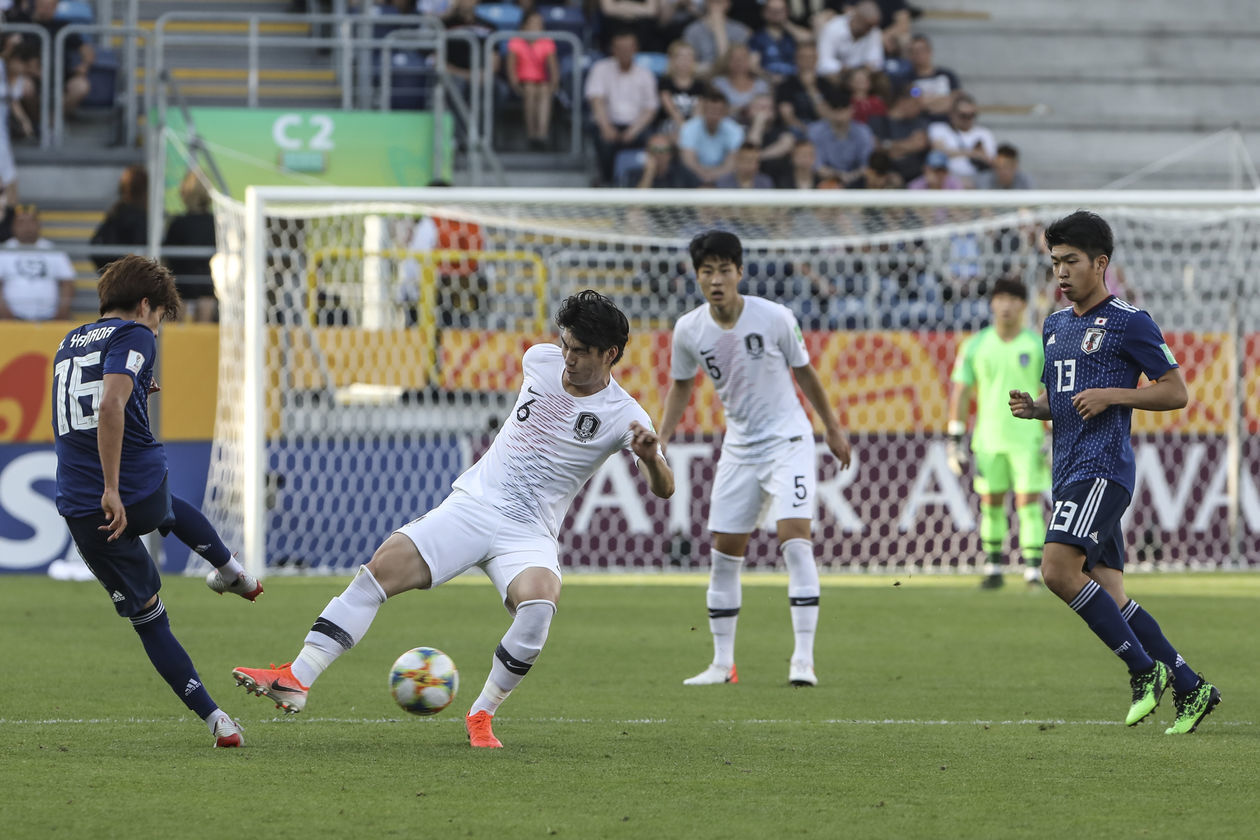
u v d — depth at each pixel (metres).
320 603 37.50
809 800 15.59
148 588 17.84
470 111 64.12
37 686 23.97
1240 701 23.48
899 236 49.31
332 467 47.56
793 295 54.34
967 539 49.06
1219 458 49.34
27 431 45.72
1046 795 15.92
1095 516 19.62
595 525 47.97
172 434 46.81
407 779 16.45
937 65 73.38
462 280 51.84
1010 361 41.41
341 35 66.12
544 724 20.73
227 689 23.88
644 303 54.59
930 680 25.95
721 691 24.53
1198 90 74.00
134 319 17.69
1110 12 76.25
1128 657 20.06
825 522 48.59
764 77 65.00
